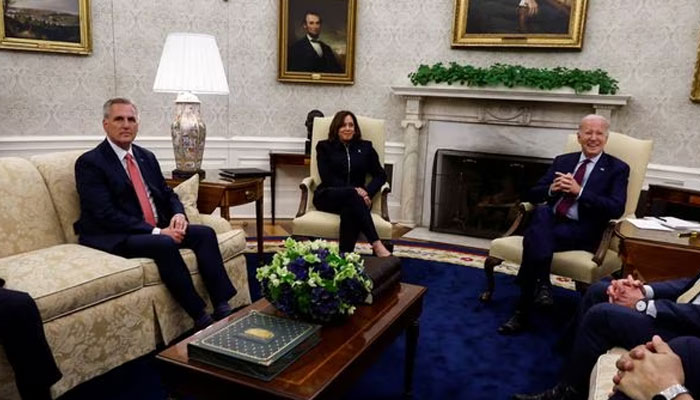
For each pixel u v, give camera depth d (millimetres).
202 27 4699
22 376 1841
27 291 1912
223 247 2693
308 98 5008
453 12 4613
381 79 4926
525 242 2762
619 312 1706
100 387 2115
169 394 1562
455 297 3207
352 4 4789
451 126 4719
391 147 4996
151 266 2334
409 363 2102
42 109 4215
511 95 4293
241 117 4949
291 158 4750
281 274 1714
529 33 4387
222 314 2521
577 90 4094
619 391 1288
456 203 4871
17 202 2367
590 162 2975
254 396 1416
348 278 1739
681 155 4020
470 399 2105
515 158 4523
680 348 1327
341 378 1495
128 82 4535
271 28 4848
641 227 2498
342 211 3328
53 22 4129
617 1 4109
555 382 2246
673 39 3936
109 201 2494
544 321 2891
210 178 3348
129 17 4453
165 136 4746
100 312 2104
